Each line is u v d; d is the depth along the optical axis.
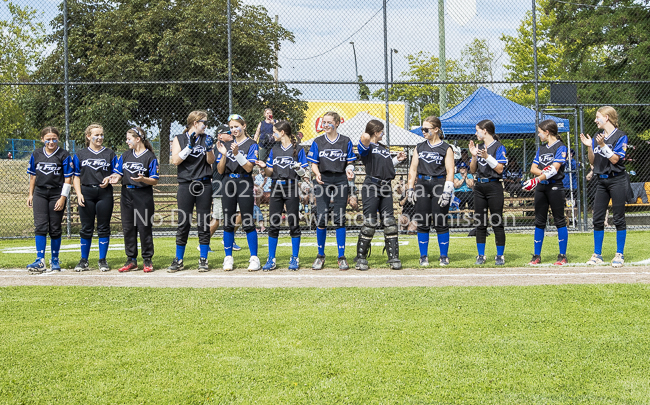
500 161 5.98
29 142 33.38
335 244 8.60
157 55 16.97
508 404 2.39
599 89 15.53
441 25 9.34
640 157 15.02
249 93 12.93
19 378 2.71
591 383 2.60
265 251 7.85
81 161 6.01
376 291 4.54
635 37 16.55
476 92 12.70
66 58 9.06
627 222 11.70
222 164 5.80
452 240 8.93
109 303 4.23
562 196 6.03
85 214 6.02
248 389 2.56
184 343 3.22
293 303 4.16
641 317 3.67
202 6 15.94
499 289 4.55
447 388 2.55
